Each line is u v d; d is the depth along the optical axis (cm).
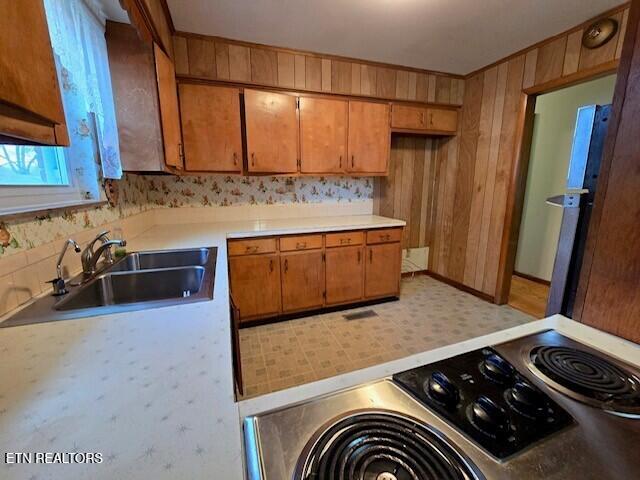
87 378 60
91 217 142
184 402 53
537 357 64
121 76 158
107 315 89
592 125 136
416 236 371
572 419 47
